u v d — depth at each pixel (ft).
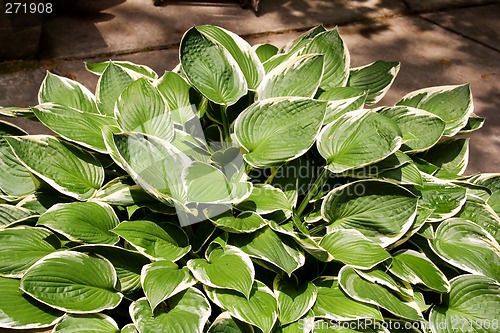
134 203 6.11
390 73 8.01
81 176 6.50
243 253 5.82
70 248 5.87
